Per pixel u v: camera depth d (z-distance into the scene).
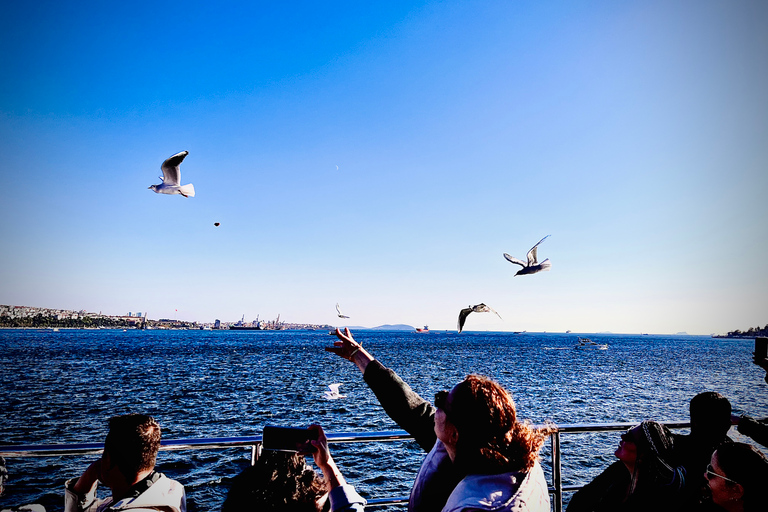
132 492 2.35
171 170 6.59
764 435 3.00
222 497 11.09
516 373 44.41
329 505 2.01
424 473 2.05
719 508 2.34
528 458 1.68
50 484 11.55
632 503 2.38
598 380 39.91
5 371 39.44
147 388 30.19
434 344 124.00
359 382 33.91
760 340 3.56
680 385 37.25
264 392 28.52
